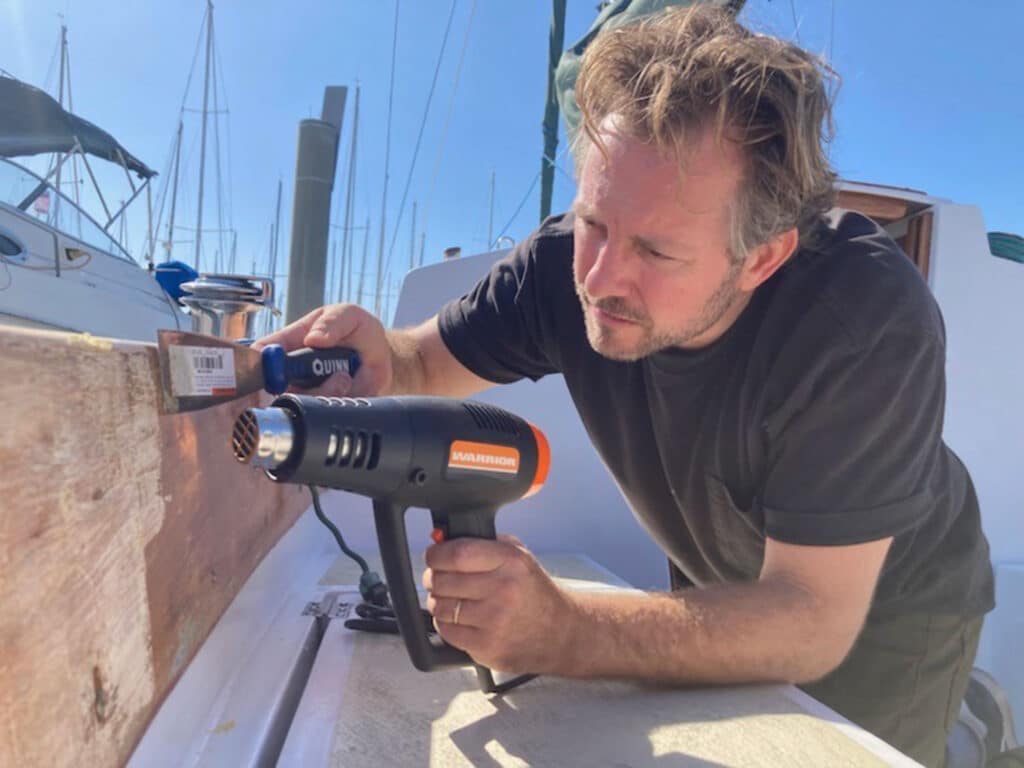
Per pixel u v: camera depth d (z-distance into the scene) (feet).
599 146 3.08
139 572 2.04
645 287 3.09
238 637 3.01
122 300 14.43
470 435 2.57
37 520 1.46
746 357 3.49
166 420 2.31
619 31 3.23
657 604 2.89
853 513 3.03
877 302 3.20
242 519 3.25
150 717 2.14
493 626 2.52
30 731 1.40
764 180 3.07
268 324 5.25
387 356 4.09
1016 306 8.02
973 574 4.23
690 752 2.36
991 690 5.66
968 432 8.03
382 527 2.55
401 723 2.52
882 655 4.04
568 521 6.39
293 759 2.26
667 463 4.11
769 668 2.88
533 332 4.70
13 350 1.39
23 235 12.01
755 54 2.99
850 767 2.28
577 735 2.46
